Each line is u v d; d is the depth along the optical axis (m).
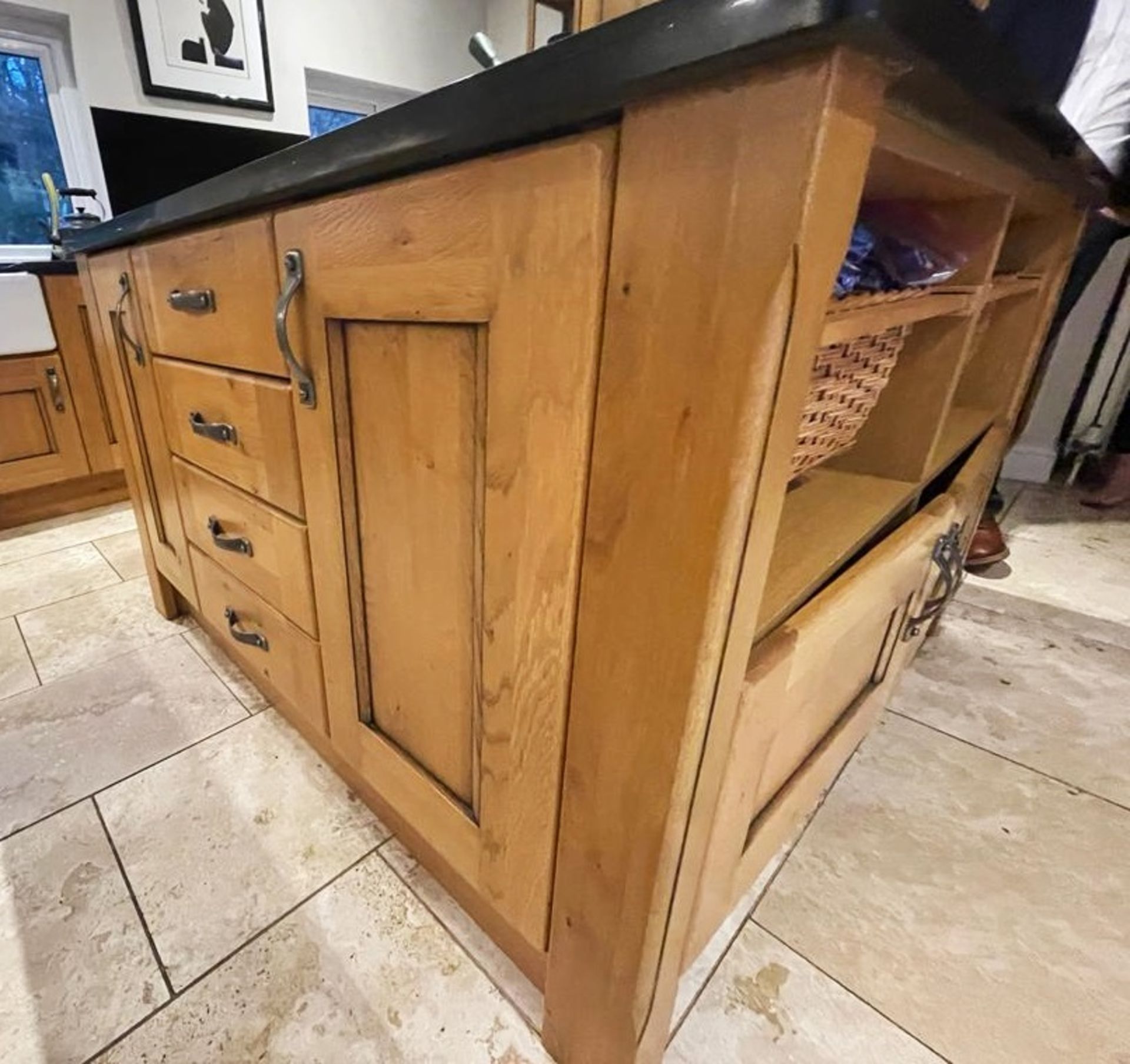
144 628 1.33
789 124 0.26
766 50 0.25
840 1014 0.65
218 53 2.15
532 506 0.43
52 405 1.82
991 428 1.09
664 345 0.33
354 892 0.77
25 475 1.81
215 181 0.63
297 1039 0.62
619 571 0.39
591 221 0.34
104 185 2.08
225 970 0.68
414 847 0.81
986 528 1.59
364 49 2.58
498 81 0.35
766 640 0.49
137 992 0.65
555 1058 0.61
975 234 0.67
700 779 0.42
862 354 0.58
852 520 0.66
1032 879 0.80
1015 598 1.48
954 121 0.39
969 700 1.14
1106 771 0.99
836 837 0.86
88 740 1.01
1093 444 2.21
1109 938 0.73
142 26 1.98
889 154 0.45
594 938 0.51
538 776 0.51
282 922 0.73
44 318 1.76
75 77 1.95
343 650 0.72
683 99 0.29
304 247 0.56
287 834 0.85
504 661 0.51
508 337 0.41
